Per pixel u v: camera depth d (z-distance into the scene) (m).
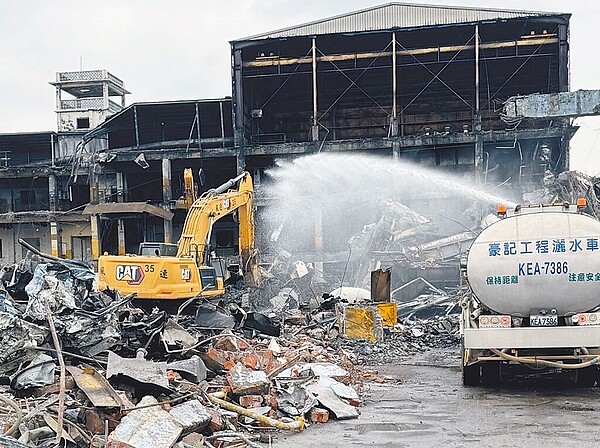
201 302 18.80
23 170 50.59
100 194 51.66
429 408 11.32
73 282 12.94
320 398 10.91
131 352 11.12
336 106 53.25
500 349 12.13
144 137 52.66
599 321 11.86
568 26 43.06
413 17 46.44
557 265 11.81
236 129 45.34
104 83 66.06
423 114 53.00
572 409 10.94
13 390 8.98
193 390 9.91
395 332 22.36
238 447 8.35
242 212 23.44
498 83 50.94
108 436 7.27
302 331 20.34
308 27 46.62
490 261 12.08
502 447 8.54
